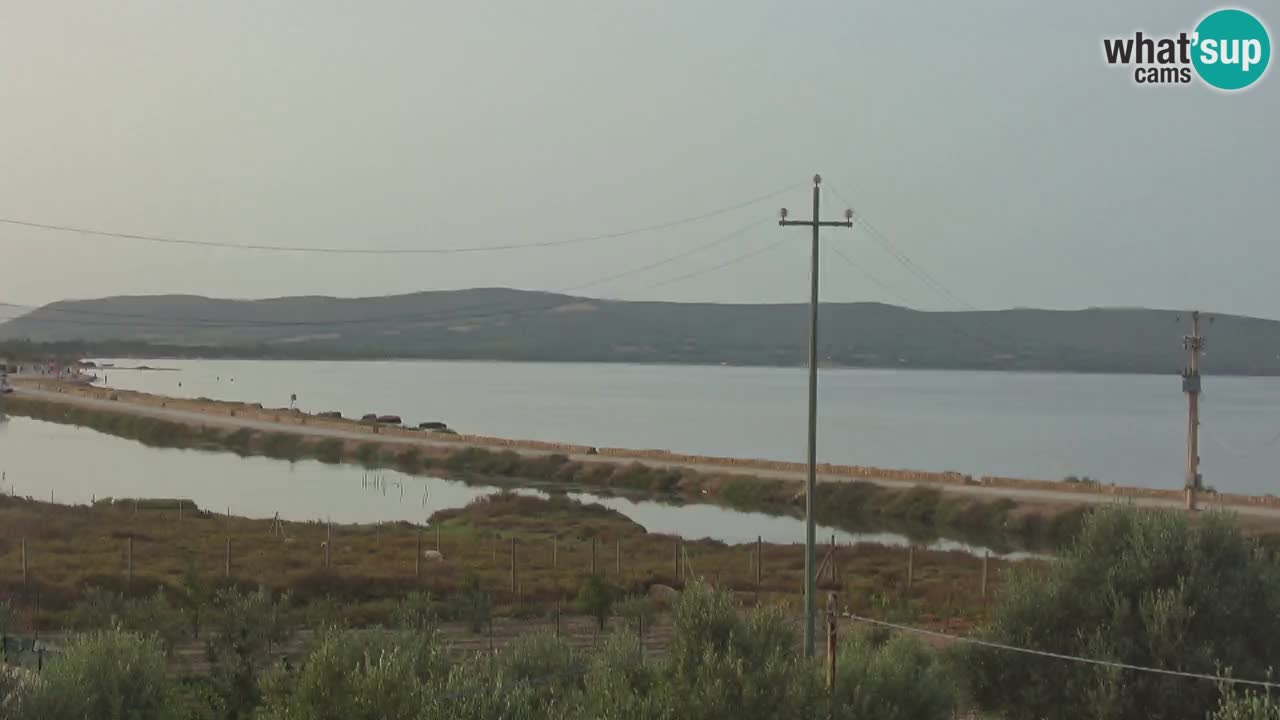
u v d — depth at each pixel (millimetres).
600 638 37750
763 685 20266
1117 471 140500
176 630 33438
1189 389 74000
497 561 56406
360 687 18562
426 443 136375
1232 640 23141
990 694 25203
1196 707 22453
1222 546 24703
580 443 166375
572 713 20266
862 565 59844
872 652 26328
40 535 58250
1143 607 23594
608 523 77562
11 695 19281
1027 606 25156
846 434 191250
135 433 157000
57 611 39188
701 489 105500
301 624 38688
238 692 25266
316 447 139750
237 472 116438
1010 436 192250
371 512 89375
